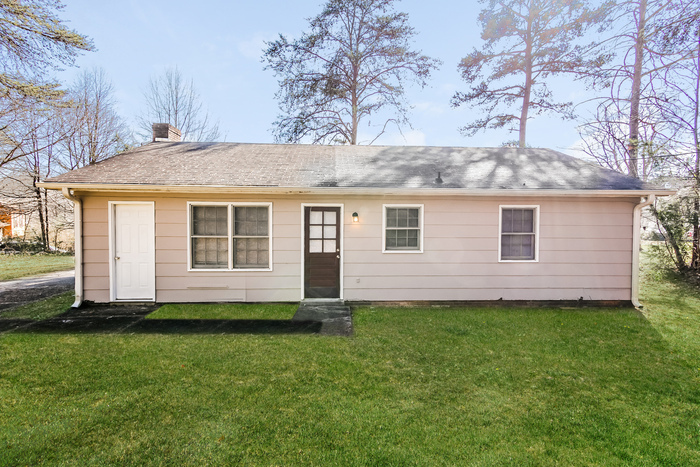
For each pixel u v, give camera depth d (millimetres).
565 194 6664
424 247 6961
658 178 9484
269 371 3713
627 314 6250
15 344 4422
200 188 6246
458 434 2637
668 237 9562
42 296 7301
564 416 2918
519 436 2631
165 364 3848
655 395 3305
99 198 6504
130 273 6645
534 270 7012
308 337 4844
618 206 6996
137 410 2887
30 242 17141
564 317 6004
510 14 13703
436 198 6945
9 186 17156
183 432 2592
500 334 5039
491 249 6992
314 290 6930
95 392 3191
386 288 6957
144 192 6520
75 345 4414
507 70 13891
